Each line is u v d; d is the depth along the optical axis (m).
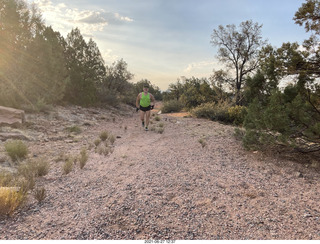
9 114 6.81
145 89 8.94
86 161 4.60
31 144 5.74
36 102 9.45
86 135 7.54
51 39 12.04
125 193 3.23
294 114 4.66
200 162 4.80
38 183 3.58
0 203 2.57
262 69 5.93
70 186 3.50
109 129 9.15
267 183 3.66
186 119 13.69
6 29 9.76
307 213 2.69
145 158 5.11
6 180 3.27
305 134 4.70
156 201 2.98
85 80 14.79
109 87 23.09
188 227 2.40
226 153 5.54
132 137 7.71
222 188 3.45
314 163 4.51
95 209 2.77
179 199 3.06
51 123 8.20
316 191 3.34
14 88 8.84
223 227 2.41
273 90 5.09
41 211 2.71
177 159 5.03
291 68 5.44
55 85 11.12
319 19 5.71
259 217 2.61
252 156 5.21
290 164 4.58
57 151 5.48
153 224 2.46
